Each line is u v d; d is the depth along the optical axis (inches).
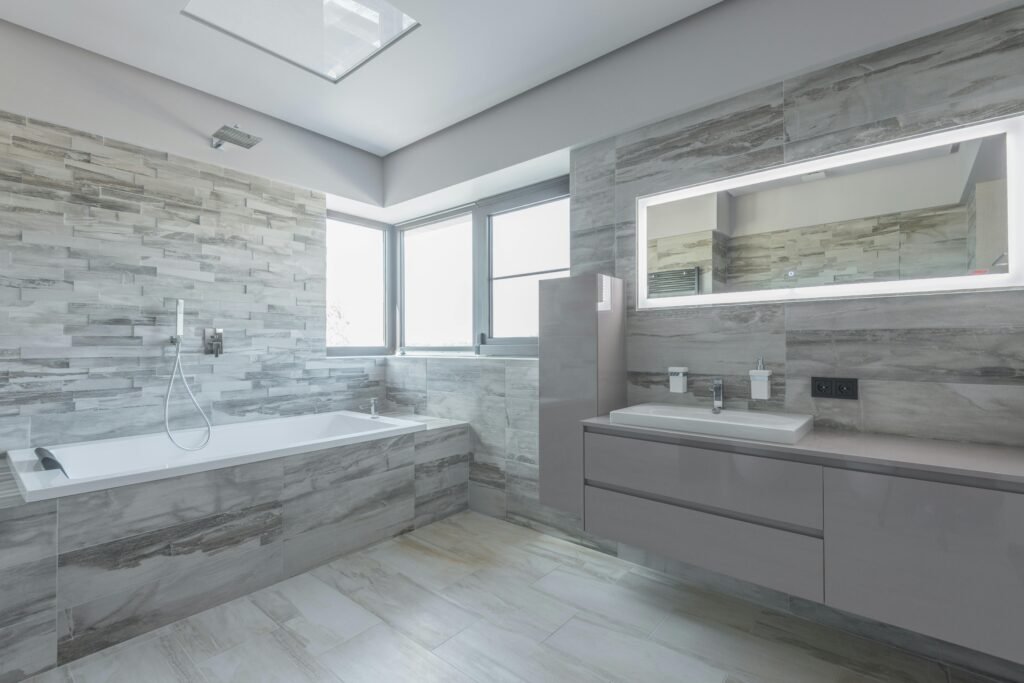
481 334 143.6
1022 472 52.1
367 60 100.7
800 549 65.8
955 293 68.7
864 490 60.7
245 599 86.5
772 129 83.0
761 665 69.0
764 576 69.1
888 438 71.3
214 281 119.6
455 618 80.6
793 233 83.7
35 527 67.2
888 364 73.9
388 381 158.7
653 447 80.3
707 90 87.4
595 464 88.6
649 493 81.7
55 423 97.3
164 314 111.6
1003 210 66.1
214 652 71.8
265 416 129.6
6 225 91.7
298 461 96.5
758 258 87.2
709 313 91.3
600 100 101.2
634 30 92.5
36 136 94.3
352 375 150.0
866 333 75.7
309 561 97.7
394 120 127.6
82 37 93.7
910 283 73.1
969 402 67.7
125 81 103.1
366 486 108.3
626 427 83.7
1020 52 63.7
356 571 96.9
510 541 111.4
